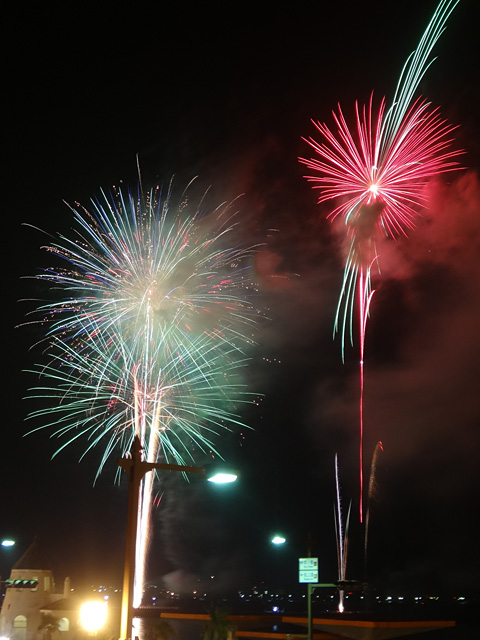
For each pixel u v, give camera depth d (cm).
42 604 8606
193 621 7256
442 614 19362
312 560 3144
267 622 6550
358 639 5934
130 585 2055
